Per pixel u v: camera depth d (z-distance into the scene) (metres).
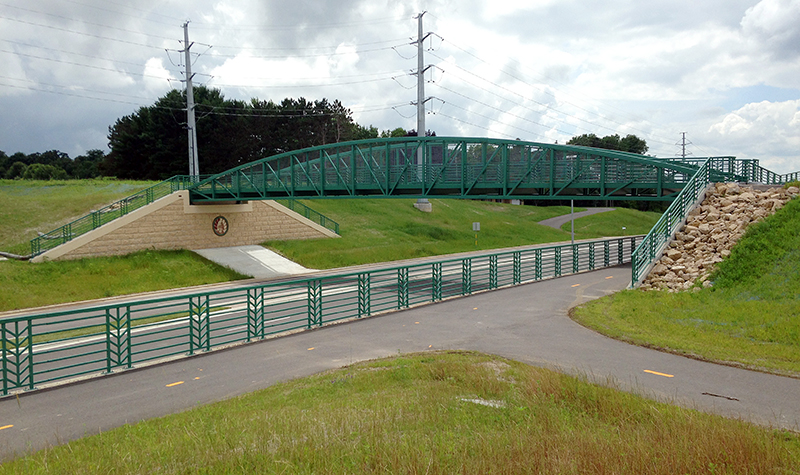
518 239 56.88
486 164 26.31
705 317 13.63
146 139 67.31
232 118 72.06
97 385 10.94
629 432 6.39
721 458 5.27
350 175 30.70
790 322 11.95
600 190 24.62
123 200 35.66
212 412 8.57
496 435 6.25
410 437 6.29
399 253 41.22
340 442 6.09
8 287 24.80
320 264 36.25
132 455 6.39
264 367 11.91
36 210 35.59
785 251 15.61
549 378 9.07
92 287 26.62
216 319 18.58
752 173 26.44
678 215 20.20
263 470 5.48
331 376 10.67
